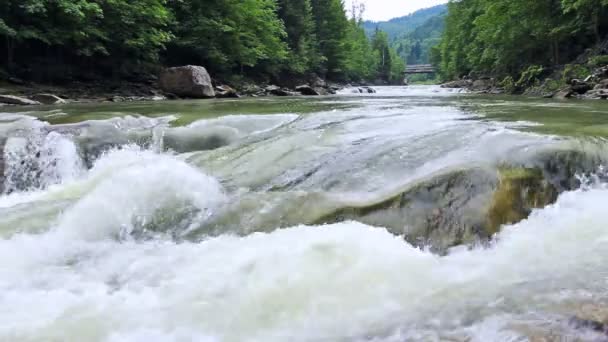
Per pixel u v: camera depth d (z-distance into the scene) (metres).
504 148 4.68
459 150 4.93
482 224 3.62
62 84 16.73
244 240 3.64
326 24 54.06
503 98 15.74
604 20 21.61
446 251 3.46
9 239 3.89
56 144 6.43
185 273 3.21
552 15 22.05
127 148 6.75
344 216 3.84
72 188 5.60
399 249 3.30
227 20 27.12
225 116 8.39
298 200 4.15
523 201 3.89
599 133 5.15
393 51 101.94
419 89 40.25
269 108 10.70
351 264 3.08
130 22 17.77
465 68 48.50
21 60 16.19
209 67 27.94
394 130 6.37
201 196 4.58
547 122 6.46
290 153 5.68
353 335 2.35
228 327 2.52
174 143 7.07
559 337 2.04
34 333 2.50
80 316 2.68
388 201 3.87
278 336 2.41
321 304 2.67
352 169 4.96
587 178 4.29
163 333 2.48
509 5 23.34
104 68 18.94
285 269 3.07
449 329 2.27
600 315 2.21
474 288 2.71
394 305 2.60
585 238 3.32
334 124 7.16
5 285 3.15
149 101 15.02
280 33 39.06
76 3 15.06
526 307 2.39
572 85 15.48
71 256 3.69
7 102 12.30
